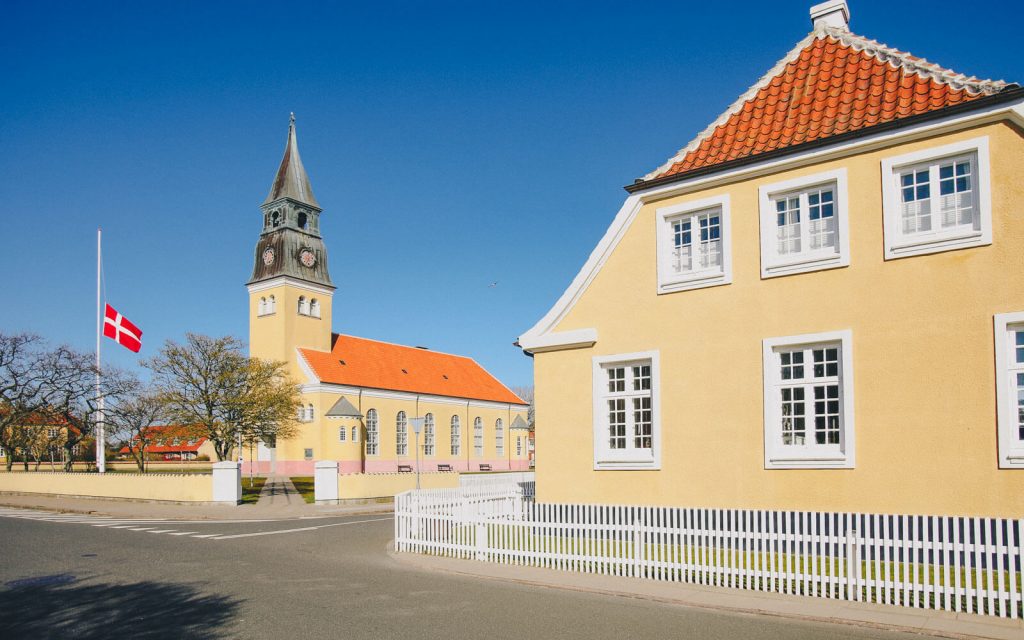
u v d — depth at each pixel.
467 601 10.63
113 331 41.69
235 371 43.50
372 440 66.38
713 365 14.96
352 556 15.44
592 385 16.62
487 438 82.00
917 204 13.20
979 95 12.78
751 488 14.24
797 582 10.87
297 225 66.56
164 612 9.85
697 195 15.57
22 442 45.66
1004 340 12.02
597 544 12.84
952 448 12.30
